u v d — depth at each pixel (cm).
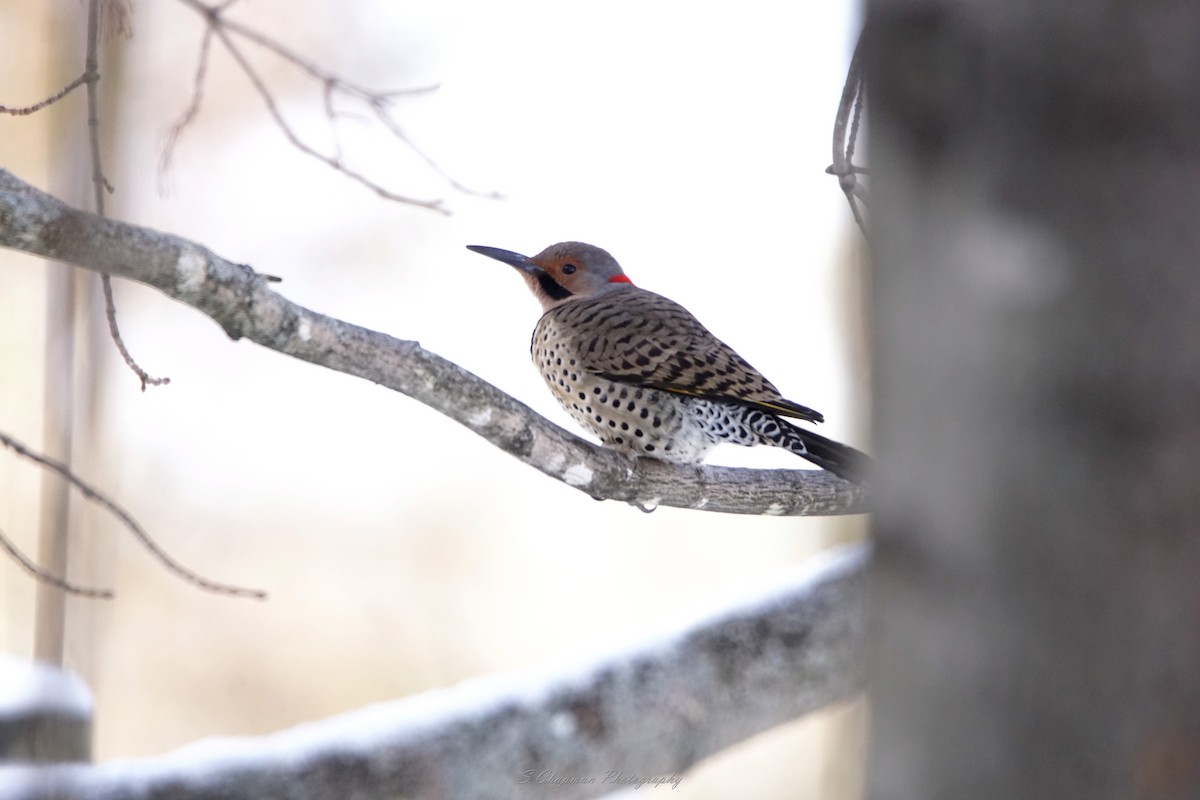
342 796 942
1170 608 321
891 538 358
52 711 735
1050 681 331
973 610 340
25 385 1633
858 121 729
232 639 1714
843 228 1595
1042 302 329
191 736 1667
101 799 870
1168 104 320
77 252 635
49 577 732
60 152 926
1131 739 323
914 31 346
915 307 351
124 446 1738
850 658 1098
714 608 1127
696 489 941
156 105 1772
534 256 1230
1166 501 321
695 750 1054
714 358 1051
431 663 1739
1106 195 325
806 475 988
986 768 338
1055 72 329
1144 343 322
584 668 1063
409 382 759
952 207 342
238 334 694
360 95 995
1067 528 329
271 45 965
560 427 870
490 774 988
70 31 943
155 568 1716
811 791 1502
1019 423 333
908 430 354
